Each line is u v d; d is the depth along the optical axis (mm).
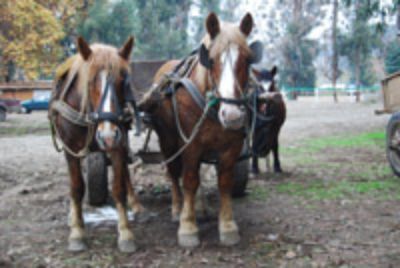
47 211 6883
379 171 9109
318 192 7582
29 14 26391
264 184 8234
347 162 10289
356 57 48062
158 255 5039
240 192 7258
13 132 20609
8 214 6746
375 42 47031
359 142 13477
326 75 52125
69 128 5094
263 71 8148
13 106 33125
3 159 12055
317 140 14375
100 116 4496
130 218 6383
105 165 6723
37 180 9234
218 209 6781
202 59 4832
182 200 6602
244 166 6973
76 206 5332
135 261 4883
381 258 4852
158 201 7328
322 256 4934
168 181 8594
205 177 8188
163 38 56844
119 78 4699
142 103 5879
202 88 5066
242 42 4762
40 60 27953
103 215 6531
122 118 4707
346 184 8078
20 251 5234
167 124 5805
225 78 4602
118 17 48969
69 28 37188
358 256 4918
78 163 5258
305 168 9703
